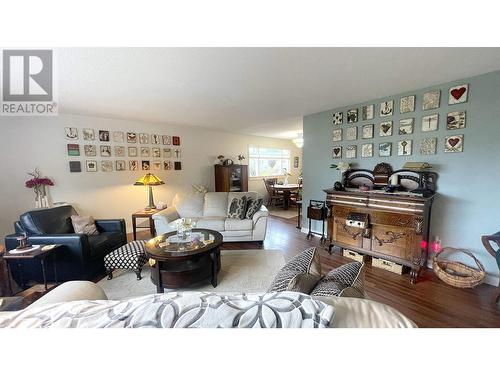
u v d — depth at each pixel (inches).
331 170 142.2
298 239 148.5
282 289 38.9
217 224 136.2
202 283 94.3
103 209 158.2
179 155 197.3
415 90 103.4
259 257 118.6
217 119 168.1
